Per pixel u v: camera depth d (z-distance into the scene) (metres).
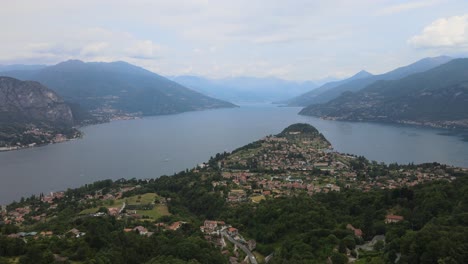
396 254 136.00
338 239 163.12
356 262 143.50
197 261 153.00
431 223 153.38
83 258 152.12
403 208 190.00
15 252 154.12
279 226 192.75
